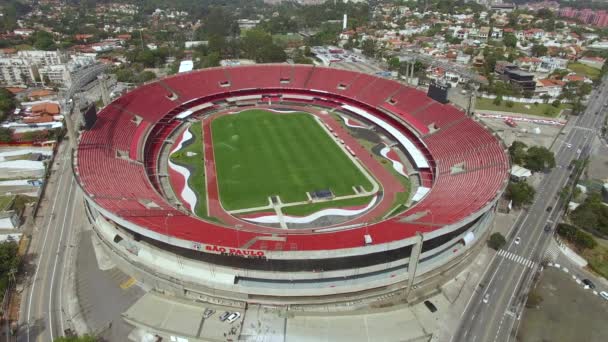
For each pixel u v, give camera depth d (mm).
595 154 98625
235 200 69188
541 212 71938
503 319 49375
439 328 47406
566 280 56688
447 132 83562
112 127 81562
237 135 94812
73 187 76688
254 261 50344
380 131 97625
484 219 60062
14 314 47781
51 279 53281
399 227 50656
